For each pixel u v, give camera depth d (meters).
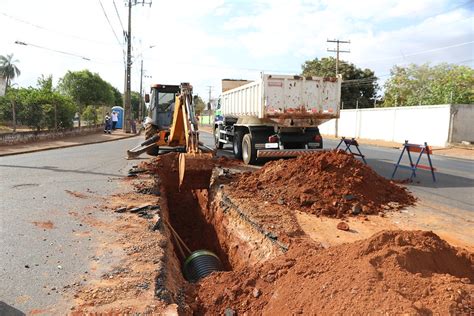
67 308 3.87
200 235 9.44
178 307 4.08
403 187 9.61
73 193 8.75
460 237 6.26
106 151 18.05
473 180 11.59
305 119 13.31
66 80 49.22
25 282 4.40
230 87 19.52
